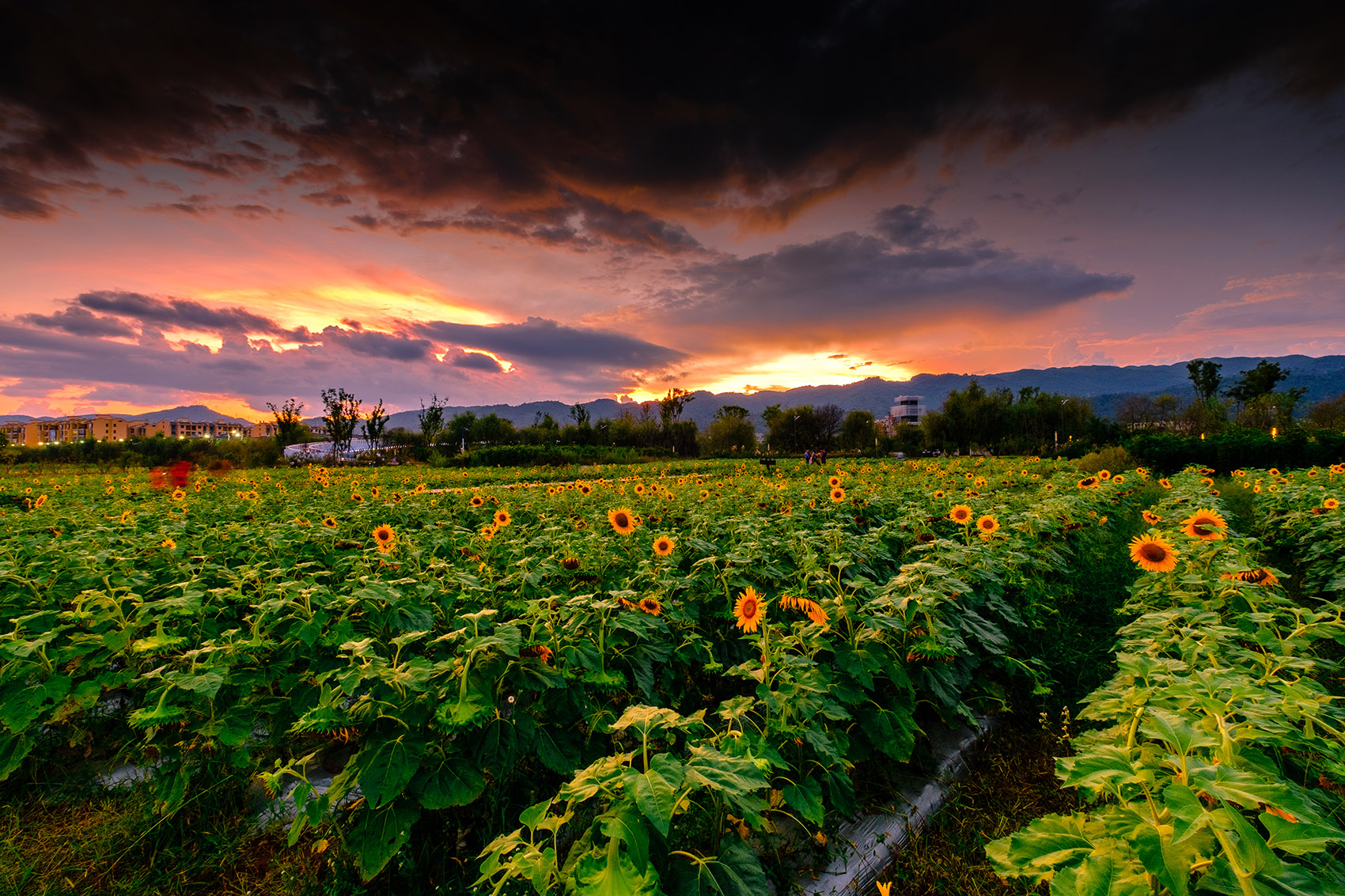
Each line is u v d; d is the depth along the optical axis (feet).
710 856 6.44
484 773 9.74
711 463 158.10
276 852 10.01
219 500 38.58
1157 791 6.18
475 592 14.14
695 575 15.06
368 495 40.52
